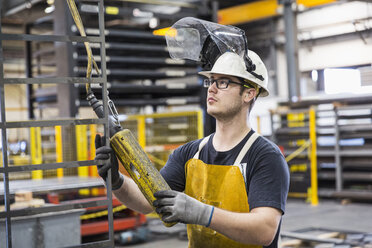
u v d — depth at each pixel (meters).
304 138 10.17
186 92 11.10
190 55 2.23
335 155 9.63
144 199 2.18
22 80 1.64
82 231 5.79
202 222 1.79
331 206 9.12
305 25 14.59
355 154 9.41
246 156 2.07
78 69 8.34
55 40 1.70
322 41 14.60
